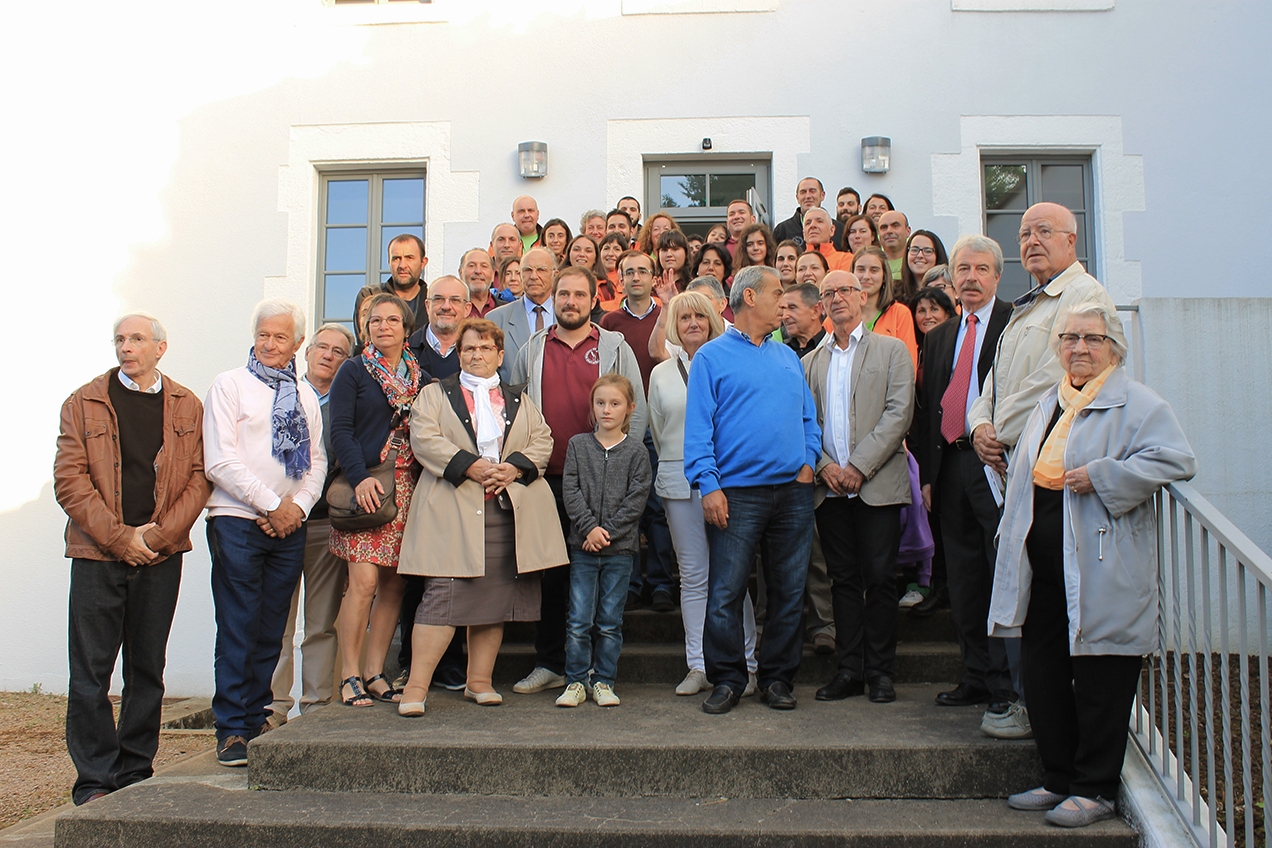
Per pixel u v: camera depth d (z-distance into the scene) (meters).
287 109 7.00
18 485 6.91
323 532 4.05
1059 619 2.97
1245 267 6.48
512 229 5.80
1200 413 4.50
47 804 4.46
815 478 3.91
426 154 6.92
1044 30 6.65
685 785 3.08
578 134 6.86
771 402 3.64
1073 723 2.99
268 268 6.92
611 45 6.87
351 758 3.16
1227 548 2.77
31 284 7.03
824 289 4.01
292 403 3.80
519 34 6.93
